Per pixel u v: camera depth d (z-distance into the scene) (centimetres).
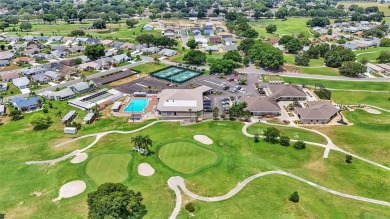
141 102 15875
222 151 11194
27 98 15738
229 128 13125
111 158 10694
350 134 12450
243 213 8150
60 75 18925
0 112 14300
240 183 9406
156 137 12206
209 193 8988
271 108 14475
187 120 13938
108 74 19700
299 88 17075
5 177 9819
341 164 10512
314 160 10762
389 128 12975
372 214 8206
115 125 13425
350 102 15988
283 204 8450
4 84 17625
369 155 11038
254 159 10738
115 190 7794
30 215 8219
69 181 9550
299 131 12875
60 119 13988
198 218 8044
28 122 13688
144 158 10656
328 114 13862
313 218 7981
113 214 7238
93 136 12425
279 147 11569
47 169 10206
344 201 8712
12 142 11988
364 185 9469
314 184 9444
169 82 18575
